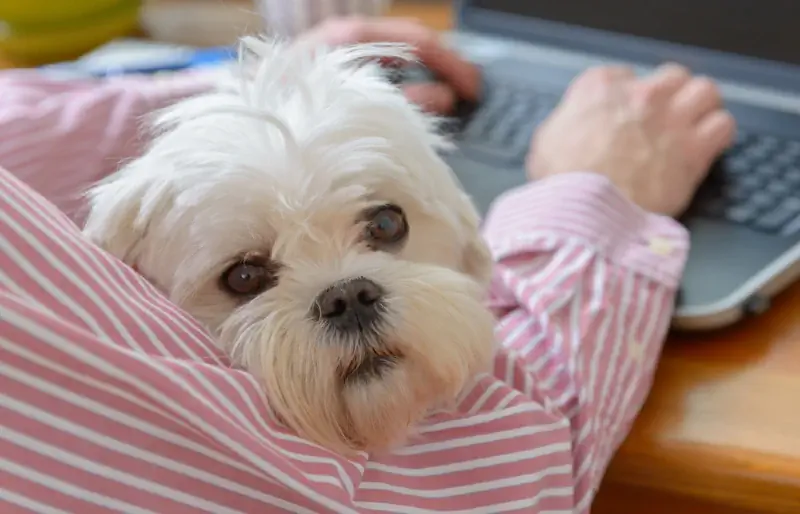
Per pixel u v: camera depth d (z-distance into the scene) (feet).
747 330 1.94
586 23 2.85
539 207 2.01
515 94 2.80
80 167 1.82
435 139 1.89
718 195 2.26
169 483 1.20
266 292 1.57
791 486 1.62
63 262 1.15
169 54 3.05
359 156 1.61
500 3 3.03
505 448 1.47
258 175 1.54
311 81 1.72
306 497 1.23
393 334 1.50
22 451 1.11
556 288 1.80
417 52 2.40
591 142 2.28
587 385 1.64
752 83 2.57
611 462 1.73
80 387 1.11
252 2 3.67
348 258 1.61
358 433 1.50
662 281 1.88
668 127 2.28
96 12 3.34
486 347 1.62
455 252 1.86
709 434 1.71
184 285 1.61
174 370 1.15
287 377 1.45
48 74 2.64
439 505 1.42
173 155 1.59
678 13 2.64
